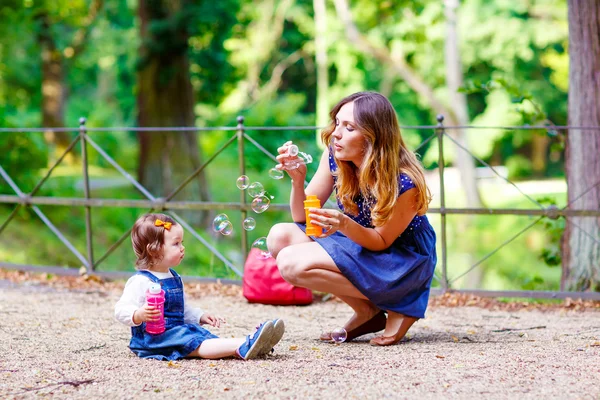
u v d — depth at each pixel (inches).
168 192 606.5
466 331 188.1
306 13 1088.2
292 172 161.2
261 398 126.0
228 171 793.6
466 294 239.1
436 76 1022.4
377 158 153.6
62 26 831.1
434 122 1120.2
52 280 261.0
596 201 251.8
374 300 161.6
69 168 793.6
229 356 153.4
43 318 197.9
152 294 145.9
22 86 923.4
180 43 585.3
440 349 163.8
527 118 267.1
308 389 130.8
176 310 155.1
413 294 167.0
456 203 933.8
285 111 826.8
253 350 149.8
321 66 989.8
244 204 244.4
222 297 236.5
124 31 975.6
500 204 938.7
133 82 1052.5
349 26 892.0
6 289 242.7
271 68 1135.0
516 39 961.5
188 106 611.2
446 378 138.1
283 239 167.3
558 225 261.3
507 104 1015.6
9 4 625.6
